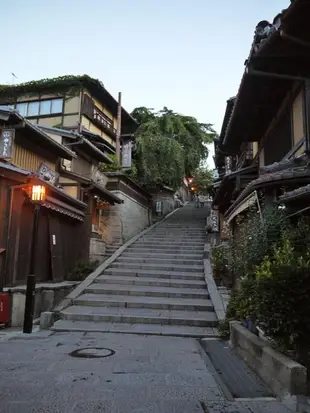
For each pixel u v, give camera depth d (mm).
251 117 10523
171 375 5121
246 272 6641
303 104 7508
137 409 3918
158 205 27688
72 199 12133
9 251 9148
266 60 7492
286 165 7469
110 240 19875
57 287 10094
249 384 4840
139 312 9625
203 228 22047
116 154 23438
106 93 25000
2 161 9938
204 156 27734
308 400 3918
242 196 8484
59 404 4004
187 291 11406
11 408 3879
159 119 26391
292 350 4699
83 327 8422
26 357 5902
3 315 8406
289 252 4965
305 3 5488
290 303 4406
